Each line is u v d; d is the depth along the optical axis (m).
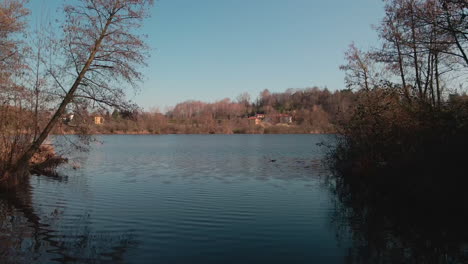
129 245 8.68
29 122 17.27
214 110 142.12
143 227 10.21
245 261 7.79
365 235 9.71
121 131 89.56
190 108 145.75
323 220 11.16
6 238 9.09
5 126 16.47
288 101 156.88
